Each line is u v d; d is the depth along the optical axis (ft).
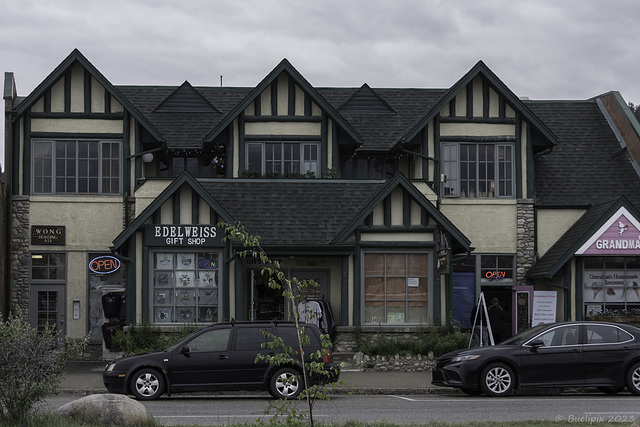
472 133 82.79
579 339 54.03
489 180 83.10
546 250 83.46
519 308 81.25
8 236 79.36
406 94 92.53
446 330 73.00
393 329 73.46
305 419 39.73
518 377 53.47
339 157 85.46
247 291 78.23
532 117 82.12
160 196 72.33
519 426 37.93
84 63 79.20
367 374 66.18
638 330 54.49
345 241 73.97
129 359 52.60
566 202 84.28
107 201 80.12
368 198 78.33
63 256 80.28
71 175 80.33
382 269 74.43
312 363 33.71
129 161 80.43
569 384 53.21
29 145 79.87
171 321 73.26
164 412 45.83
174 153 84.69
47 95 80.23
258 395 57.31
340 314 79.20
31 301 79.71
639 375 53.36
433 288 74.18
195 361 52.31
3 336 37.76
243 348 52.80
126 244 73.56
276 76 80.84
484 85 83.05
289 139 81.51
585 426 37.73
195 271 73.77
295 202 77.30
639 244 75.41
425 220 74.43
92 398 38.96
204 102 88.33
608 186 86.38
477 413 44.60
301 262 79.46
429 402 50.47
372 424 38.32
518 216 82.89
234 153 81.15
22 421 37.01
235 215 75.31
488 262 82.79
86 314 79.97
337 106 91.61
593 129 93.35
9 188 79.30
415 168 83.87
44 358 38.09
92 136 80.12
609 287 78.28
